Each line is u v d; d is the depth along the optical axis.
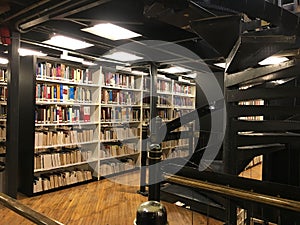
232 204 2.57
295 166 3.79
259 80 2.85
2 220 3.50
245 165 3.20
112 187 5.05
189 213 3.42
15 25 3.37
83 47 4.60
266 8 2.30
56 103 4.77
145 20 3.27
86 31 3.75
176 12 2.19
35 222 0.93
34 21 3.17
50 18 3.08
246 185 1.32
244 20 2.73
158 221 0.82
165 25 3.72
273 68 2.60
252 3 2.25
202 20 2.40
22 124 4.52
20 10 2.97
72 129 5.18
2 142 4.47
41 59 4.57
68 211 3.88
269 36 2.40
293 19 2.39
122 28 3.53
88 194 4.62
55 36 3.77
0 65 4.56
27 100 4.42
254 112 2.99
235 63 2.89
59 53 4.79
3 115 4.55
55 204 4.12
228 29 2.46
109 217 3.73
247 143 3.11
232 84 3.08
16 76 3.68
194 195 3.33
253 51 2.63
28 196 4.37
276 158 3.90
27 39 4.04
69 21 3.48
